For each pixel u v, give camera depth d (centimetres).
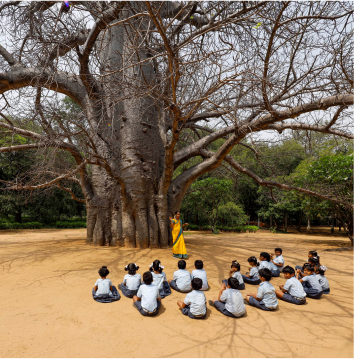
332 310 433
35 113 664
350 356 301
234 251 923
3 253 802
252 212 3125
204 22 923
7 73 808
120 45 920
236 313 396
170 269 647
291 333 353
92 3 601
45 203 2527
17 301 437
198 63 576
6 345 310
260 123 714
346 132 654
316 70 629
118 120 997
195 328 363
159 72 771
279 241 1410
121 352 303
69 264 666
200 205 2067
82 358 290
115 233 951
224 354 301
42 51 648
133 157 949
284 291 481
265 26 660
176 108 563
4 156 2084
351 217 1257
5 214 2428
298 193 1357
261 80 531
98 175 988
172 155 786
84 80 779
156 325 369
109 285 456
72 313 397
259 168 1428
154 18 455
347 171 1183
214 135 974
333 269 736
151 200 952
